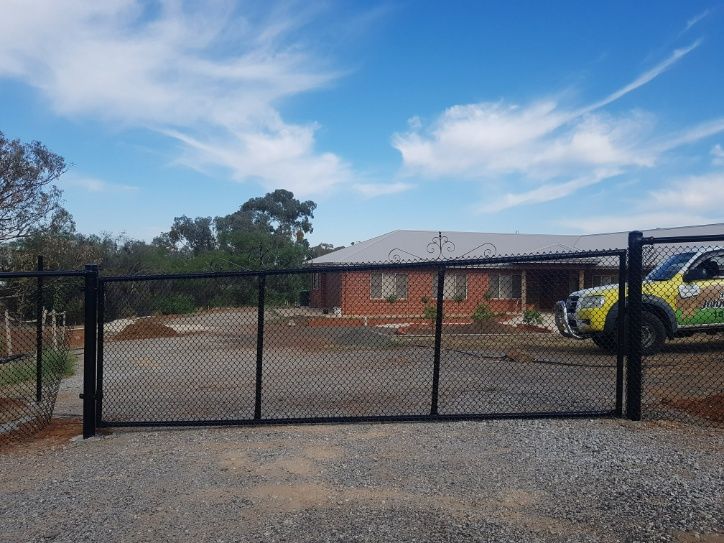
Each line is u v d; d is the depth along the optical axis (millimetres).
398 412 7648
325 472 5305
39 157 25891
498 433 6406
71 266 26359
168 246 65375
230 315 15938
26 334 13328
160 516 4508
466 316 17875
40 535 4262
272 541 4047
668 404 7582
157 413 8109
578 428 6520
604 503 4504
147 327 18453
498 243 30516
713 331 11805
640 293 6852
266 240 43531
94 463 5855
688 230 26484
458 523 4234
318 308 25250
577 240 31781
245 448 6117
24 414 8383
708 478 4934
